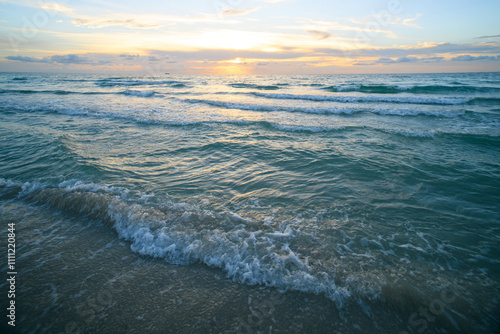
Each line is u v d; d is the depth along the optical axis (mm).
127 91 25266
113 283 3236
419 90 26953
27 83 41344
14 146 8062
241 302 2975
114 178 5992
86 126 11109
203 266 3516
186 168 6781
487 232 4031
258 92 26844
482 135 9367
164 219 4387
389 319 2729
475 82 36844
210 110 15969
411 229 4141
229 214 4570
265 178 6160
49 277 3307
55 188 5488
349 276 3217
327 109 15531
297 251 3645
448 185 5660
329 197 5195
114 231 4324
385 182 5855
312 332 2617
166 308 2898
